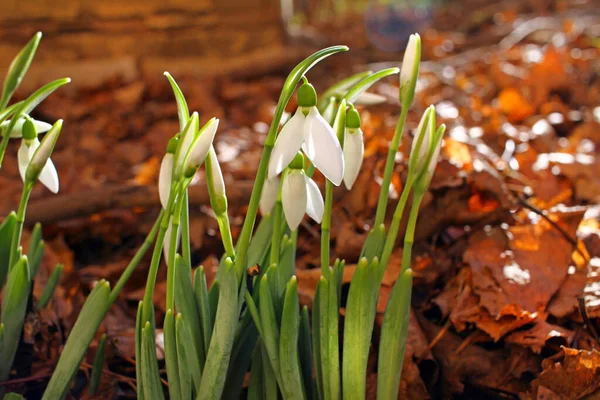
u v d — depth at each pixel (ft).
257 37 3.84
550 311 1.51
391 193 1.81
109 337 1.56
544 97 3.14
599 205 1.94
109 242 2.04
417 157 1.13
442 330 1.51
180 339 1.16
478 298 1.53
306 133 1.07
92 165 2.70
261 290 1.15
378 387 1.20
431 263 1.64
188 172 1.09
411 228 1.16
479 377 1.46
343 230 1.72
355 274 1.15
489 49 4.38
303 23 7.23
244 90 3.58
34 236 1.35
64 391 1.21
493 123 2.69
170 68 3.56
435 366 1.48
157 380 1.19
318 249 1.78
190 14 3.57
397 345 1.18
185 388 1.18
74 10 3.34
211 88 3.56
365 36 6.36
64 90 3.34
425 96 3.23
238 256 1.14
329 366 1.19
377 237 1.18
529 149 2.32
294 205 1.11
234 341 1.22
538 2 6.40
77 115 3.19
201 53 3.67
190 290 1.18
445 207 1.70
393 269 1.61
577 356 1.33
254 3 3.78
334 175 1.06
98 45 3.43
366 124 2.59
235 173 2.39
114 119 3.14
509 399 1.44
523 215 1.73
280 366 1.16
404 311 1.17
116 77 3.37
